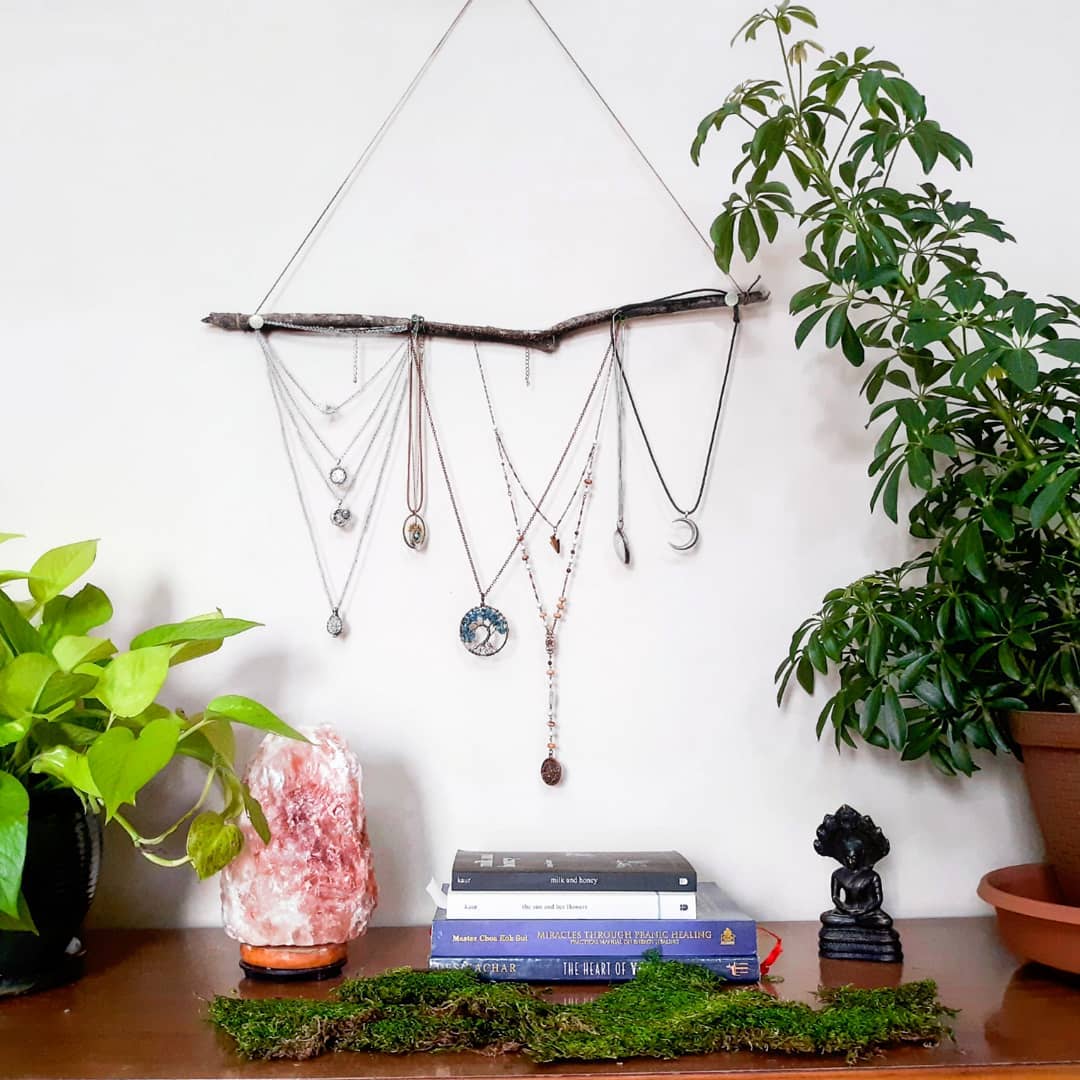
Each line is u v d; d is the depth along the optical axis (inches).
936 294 39.9
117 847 47.4
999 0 53.8
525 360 51.2
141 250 50.4
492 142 52.1
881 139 40.7
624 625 50.0
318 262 51.1
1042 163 53.3
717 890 45.2
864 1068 30.6
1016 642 39.4
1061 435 38.2
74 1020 34.8
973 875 49.6
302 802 40.0
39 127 50.6
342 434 50.3
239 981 39.2
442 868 48.3
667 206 52.2
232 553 49.3
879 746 45.8
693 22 52.9
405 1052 32.2
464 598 49.8
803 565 50.8
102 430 49.5
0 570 47.6
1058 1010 35.7
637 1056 31.7
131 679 35.3
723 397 51.4
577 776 49.1
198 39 51.5
